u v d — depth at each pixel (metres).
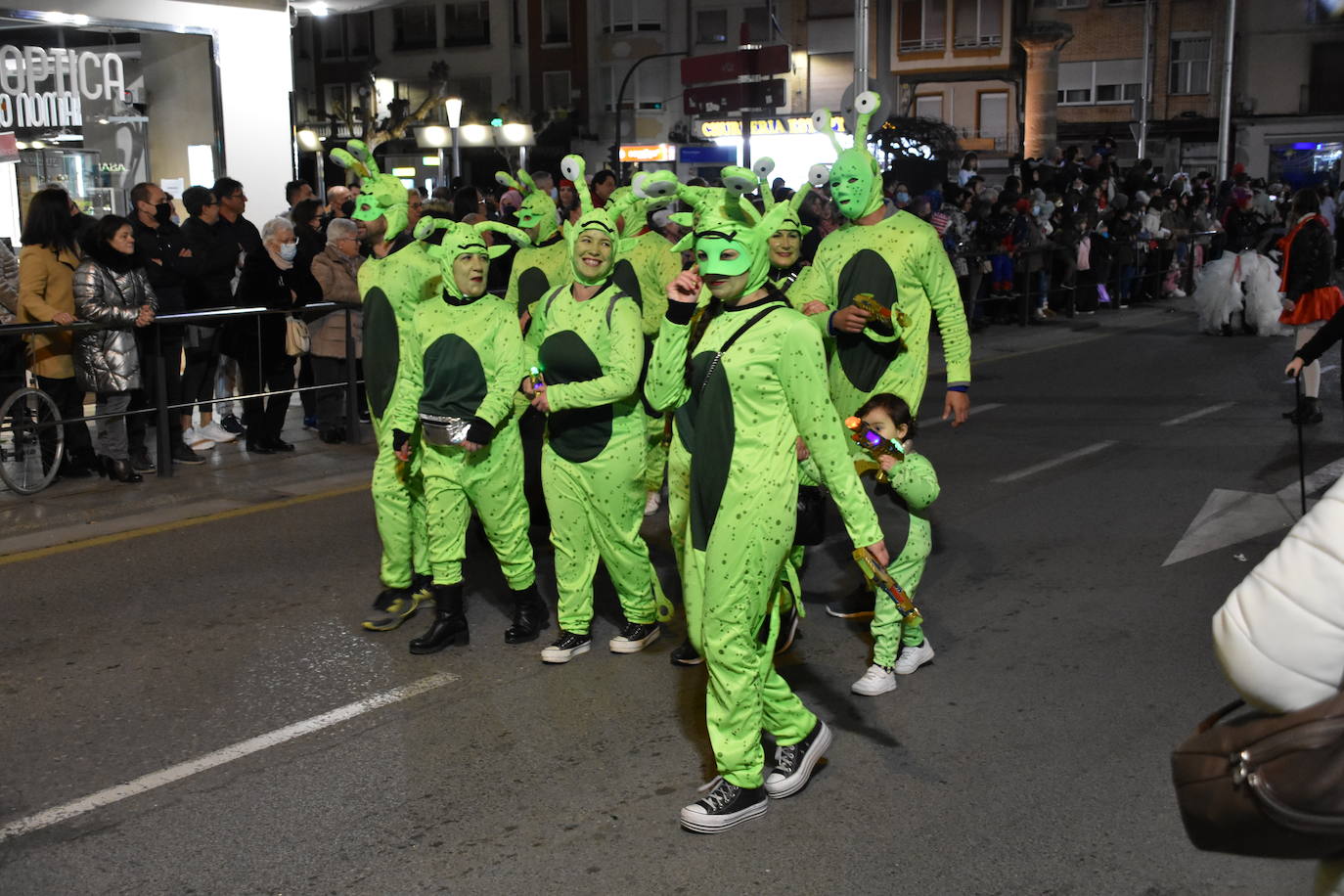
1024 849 3.67
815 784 4.12
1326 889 1.82
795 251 5.08
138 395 8.61
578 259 4.93
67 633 5.62
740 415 3.60
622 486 5.04
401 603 5.75
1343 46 42.00
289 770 4.27
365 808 3.99
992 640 5.45
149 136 12.23
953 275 5.52
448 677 5.11
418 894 3.48
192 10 12.24
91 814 3.96
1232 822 1.68
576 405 4.83
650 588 5.34
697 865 3.61
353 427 9.81
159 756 4.38
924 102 44.25
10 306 8.83
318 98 51.72
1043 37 39.22
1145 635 5.47
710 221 3.62
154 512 7.73
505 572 5.49
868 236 5.49
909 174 19.53
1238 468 8.70
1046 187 20.69
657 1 47.41
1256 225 22.92
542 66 49.00
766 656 3.82
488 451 5.18
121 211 12.09
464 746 4.45
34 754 4.40
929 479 4.74
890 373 5.45
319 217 10.08
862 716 4.66
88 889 3.53
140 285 8.26
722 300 3.73
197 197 9.39
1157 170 26.28
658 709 4.77
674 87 48.06
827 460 3.58
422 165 42.97
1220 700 4.75
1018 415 10.87
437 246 5.27
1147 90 43.03
